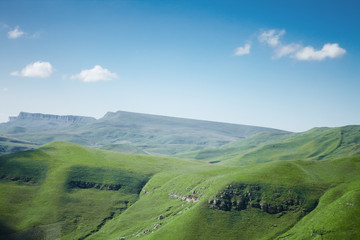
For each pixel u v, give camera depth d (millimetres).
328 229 131500
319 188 178750
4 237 164875
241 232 155250
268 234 151250
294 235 141375
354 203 140625
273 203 169000
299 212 161750
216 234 154750
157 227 176000
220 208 172375
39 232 175125
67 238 178500
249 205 172750
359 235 122875
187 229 159000
